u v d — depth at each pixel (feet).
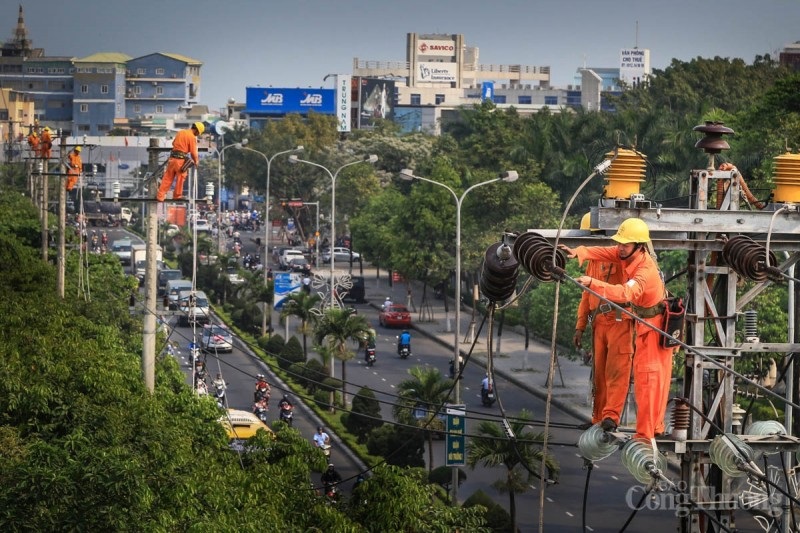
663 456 87.71
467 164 643.86
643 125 575.79
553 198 529.04
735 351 87.92
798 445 88.94
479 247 529.86
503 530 236.02
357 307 621.31
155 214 211.82
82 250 399.03
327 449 302.86
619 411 84.28
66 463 130.21
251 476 167.73
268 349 453.99
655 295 82.69
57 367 180.55
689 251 89.20
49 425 160.86
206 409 209.26
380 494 165.89
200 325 462.19
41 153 409.28
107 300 358.23
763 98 503.20
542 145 592.19
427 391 287.48
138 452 153.99
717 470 92.63
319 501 164.96
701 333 87.97
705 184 89.71
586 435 86.12
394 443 291.17
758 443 89.10
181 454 157.58
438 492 272.31
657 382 83.41
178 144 210.38
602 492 271.90
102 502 123.44
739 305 88.28
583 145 608.19
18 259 327.47
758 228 86.74
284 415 351.25
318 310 443.73
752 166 409.49
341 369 447.01
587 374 422.00
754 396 101.55
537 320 396.78
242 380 418.92
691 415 87.86
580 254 83.30
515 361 453.58
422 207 546.26
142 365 226.58
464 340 501.56
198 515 136.26
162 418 175.42
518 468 236.63
